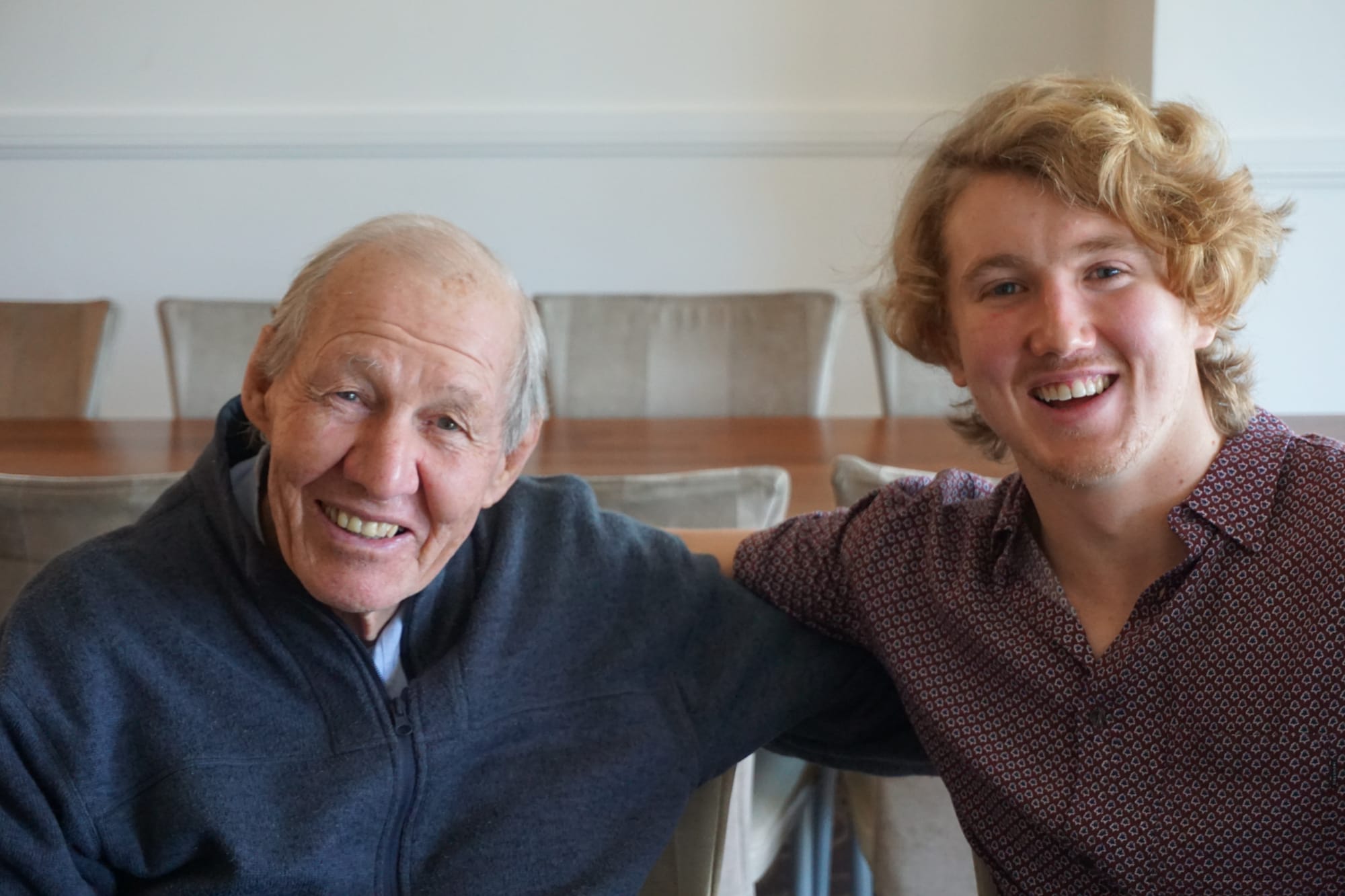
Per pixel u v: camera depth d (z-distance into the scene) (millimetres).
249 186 3877
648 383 2730
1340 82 3262
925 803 1474
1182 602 1000
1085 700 1039
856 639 1235
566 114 3818
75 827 1035
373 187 3893
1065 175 963
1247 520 992
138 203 3887
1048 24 3783
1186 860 1015
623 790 1187
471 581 1230
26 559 1346
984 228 1016
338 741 1114
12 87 3807
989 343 1024
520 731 1188
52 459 2066
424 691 1140
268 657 1117
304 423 1052
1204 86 3312
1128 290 980
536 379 1160
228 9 3758
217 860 1064
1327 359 3441
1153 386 984
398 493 1048
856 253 3918
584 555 1258
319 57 3799
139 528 1163
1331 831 979
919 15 3783
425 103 3836
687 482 1415
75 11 3754
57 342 2688
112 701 1063
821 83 3828
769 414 2713
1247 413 1052
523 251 3943
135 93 3812
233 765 1080
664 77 3830
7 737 1024
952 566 1145
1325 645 955
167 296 3945
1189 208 969
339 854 1095
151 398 4008
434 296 1056
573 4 3777
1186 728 1011
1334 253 3367
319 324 1059
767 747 1356
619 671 1233
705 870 1256
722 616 1265
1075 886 1086
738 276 3957
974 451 2104
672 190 3896
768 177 3881
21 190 3873
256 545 1108
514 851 1148
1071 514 1054
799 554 1267
